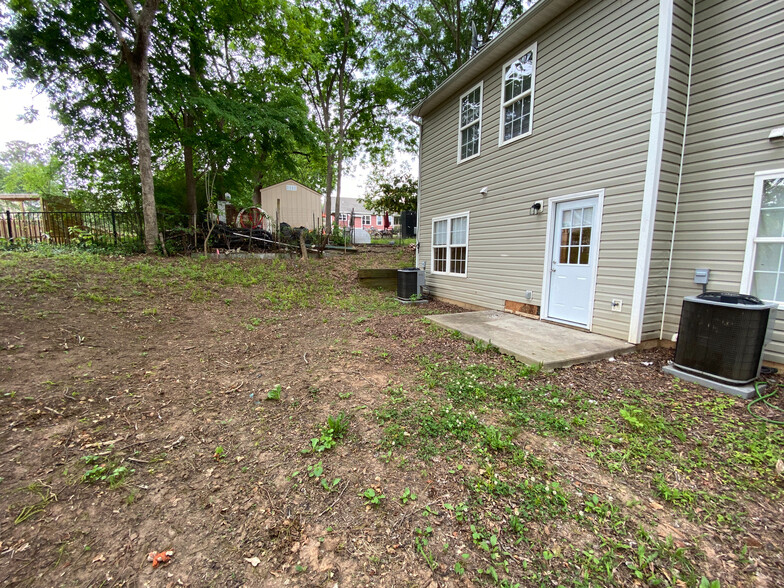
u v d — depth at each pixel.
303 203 20.97
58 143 12.95
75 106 11.96
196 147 13.26
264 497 1.98
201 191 15.68
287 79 17.44
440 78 17.70
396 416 2.84
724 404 2.99
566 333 5.09
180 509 1.89
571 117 5.28
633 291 4.48
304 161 26.75
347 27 18.66
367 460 2.30
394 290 10.23
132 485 2.04
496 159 6.96
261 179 21.41
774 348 3.69
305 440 2.52
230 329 5.38
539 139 5.89
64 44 10.45
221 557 1.62
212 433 2.59
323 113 21.09
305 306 7.25
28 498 1.90
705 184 4.15
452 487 2.06
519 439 2.54
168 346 4.45
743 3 3.76
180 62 12.35
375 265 11.84
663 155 4.19
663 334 4.65
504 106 6.68
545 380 3.61
